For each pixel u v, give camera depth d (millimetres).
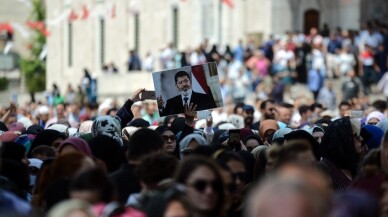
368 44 63750
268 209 11477
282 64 63719
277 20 77312
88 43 103000
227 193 15930
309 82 61375
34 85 116062
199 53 70562
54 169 18188
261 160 21844
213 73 26266
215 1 83375
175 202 15070
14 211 16031
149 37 93375
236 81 64688
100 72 101125
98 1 101438
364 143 25703
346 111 39219
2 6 124188
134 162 19438
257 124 39469
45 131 25406
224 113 49531
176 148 25344
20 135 29562
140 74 76562
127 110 27062
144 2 94312
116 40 98562
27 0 120250
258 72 64438
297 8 77688
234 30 81562
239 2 80750
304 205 11531
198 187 15539
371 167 18234
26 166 20812
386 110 44469
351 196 14906
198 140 23094
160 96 26266
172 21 89750
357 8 76688
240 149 25547
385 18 78312
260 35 78438
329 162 22625
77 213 13648
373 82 62938
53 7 109812
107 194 15844
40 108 49719
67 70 107250
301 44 64062
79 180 15789
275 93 59344
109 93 80000
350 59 63062
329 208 13281
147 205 15844
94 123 25500
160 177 17297
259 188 11930
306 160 16266
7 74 120562
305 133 23859
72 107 51750
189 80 26234
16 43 123938
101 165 20094
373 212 14766
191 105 26266
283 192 11523
